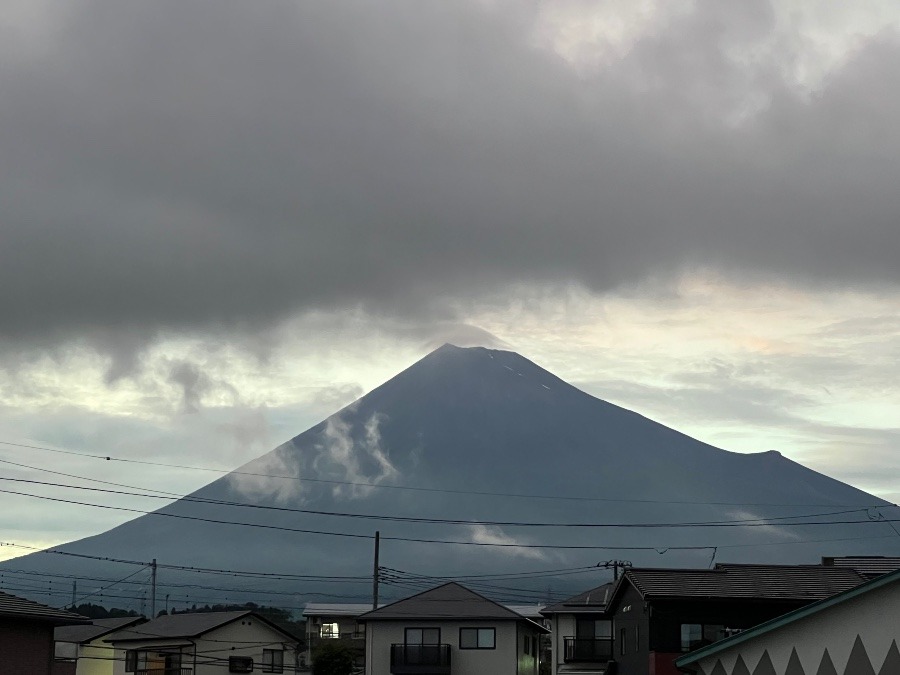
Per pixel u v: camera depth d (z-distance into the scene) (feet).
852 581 140.05
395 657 189.67
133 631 202.90
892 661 79.92
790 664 87.92
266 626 199.52
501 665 189.06
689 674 103.81
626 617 148.05
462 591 203.41
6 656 125.70
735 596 132.26
